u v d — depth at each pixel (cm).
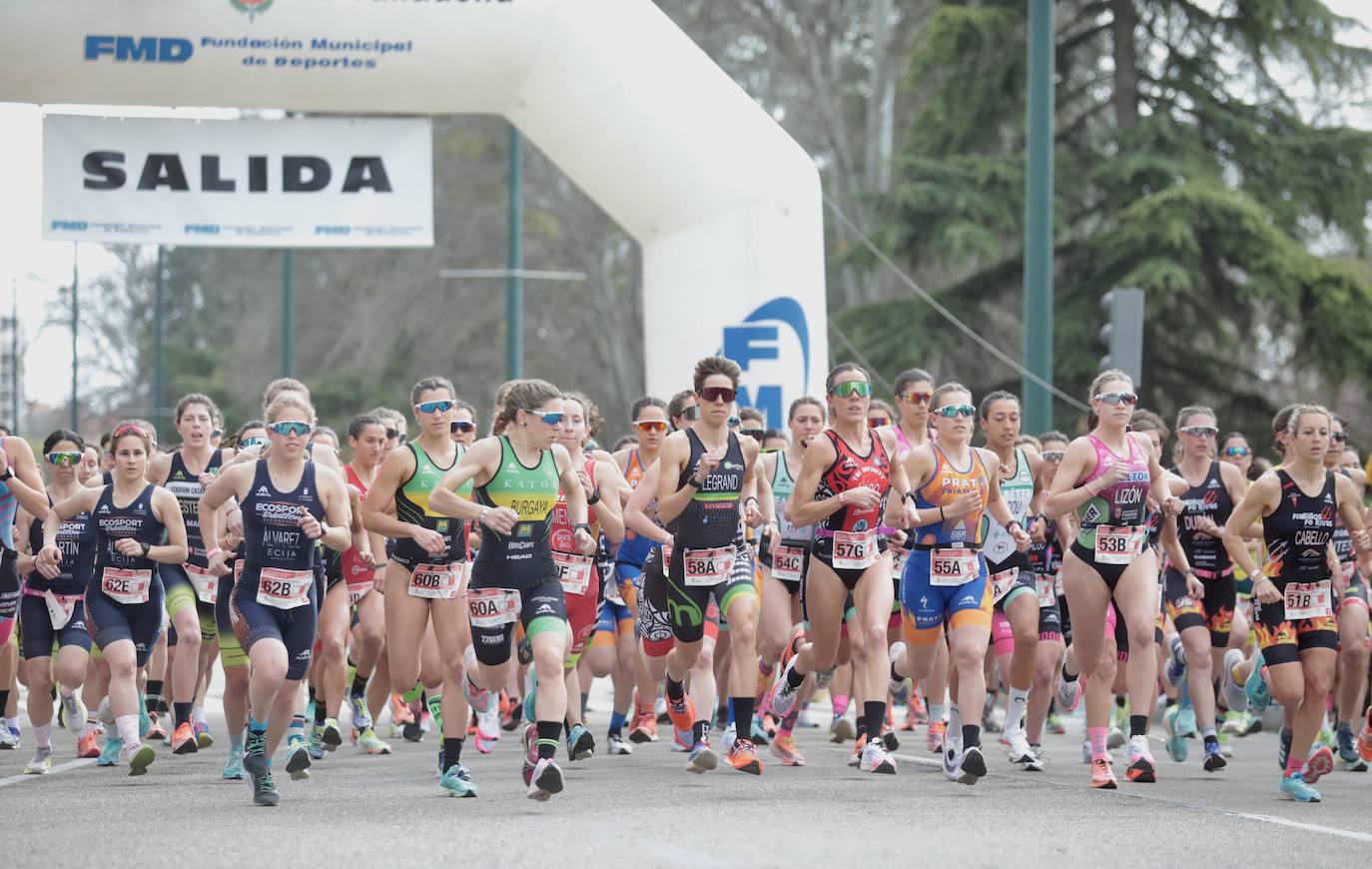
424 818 1938
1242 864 1659
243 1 3647
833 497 2327
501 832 1811
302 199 4078
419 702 3158
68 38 3612
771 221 3862
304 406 2114
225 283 16300
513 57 3784
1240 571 3375
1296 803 2219
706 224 3881
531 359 12762
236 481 2122
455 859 1623
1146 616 2336
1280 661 2286
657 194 3897
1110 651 2366
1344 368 6806
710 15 10419
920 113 7988
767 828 1852
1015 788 2311
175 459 2834
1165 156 7125
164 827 1872
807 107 11194
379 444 2786
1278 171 7256
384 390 12900
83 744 2800
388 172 4100
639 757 2781
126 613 2506
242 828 1858
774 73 11200
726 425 2370
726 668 3212
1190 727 2839
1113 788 2319
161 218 4034
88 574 2634
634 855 1647
